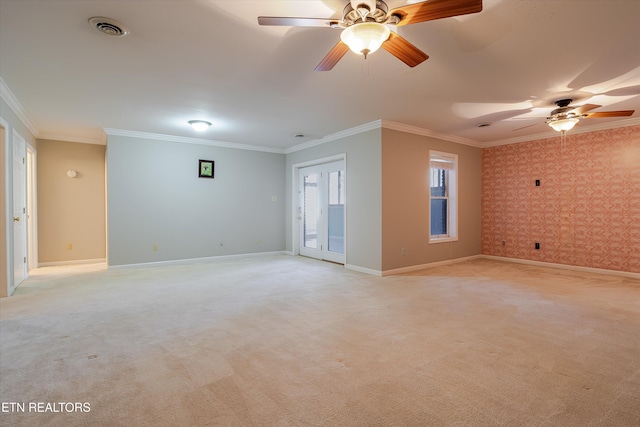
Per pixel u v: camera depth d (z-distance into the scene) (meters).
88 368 2.10
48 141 5.85
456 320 2.98
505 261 6.19
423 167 5.46
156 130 5.40
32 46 2.55
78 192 6.11
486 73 3.09
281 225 7.28
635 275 4.73
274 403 1.74
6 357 2.26
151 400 1.76
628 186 4.80
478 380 1.97
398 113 4.42
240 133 5.62
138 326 2.85
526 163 5.92
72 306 3.42
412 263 5.31
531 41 2.50
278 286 4.28
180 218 5.98
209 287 4.23
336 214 6.05
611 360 2.22
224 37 2.43
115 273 5.12
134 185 5.55
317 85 3.38
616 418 1.62
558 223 5.52
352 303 3.52
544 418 1.61
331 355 2.30
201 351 2.36
